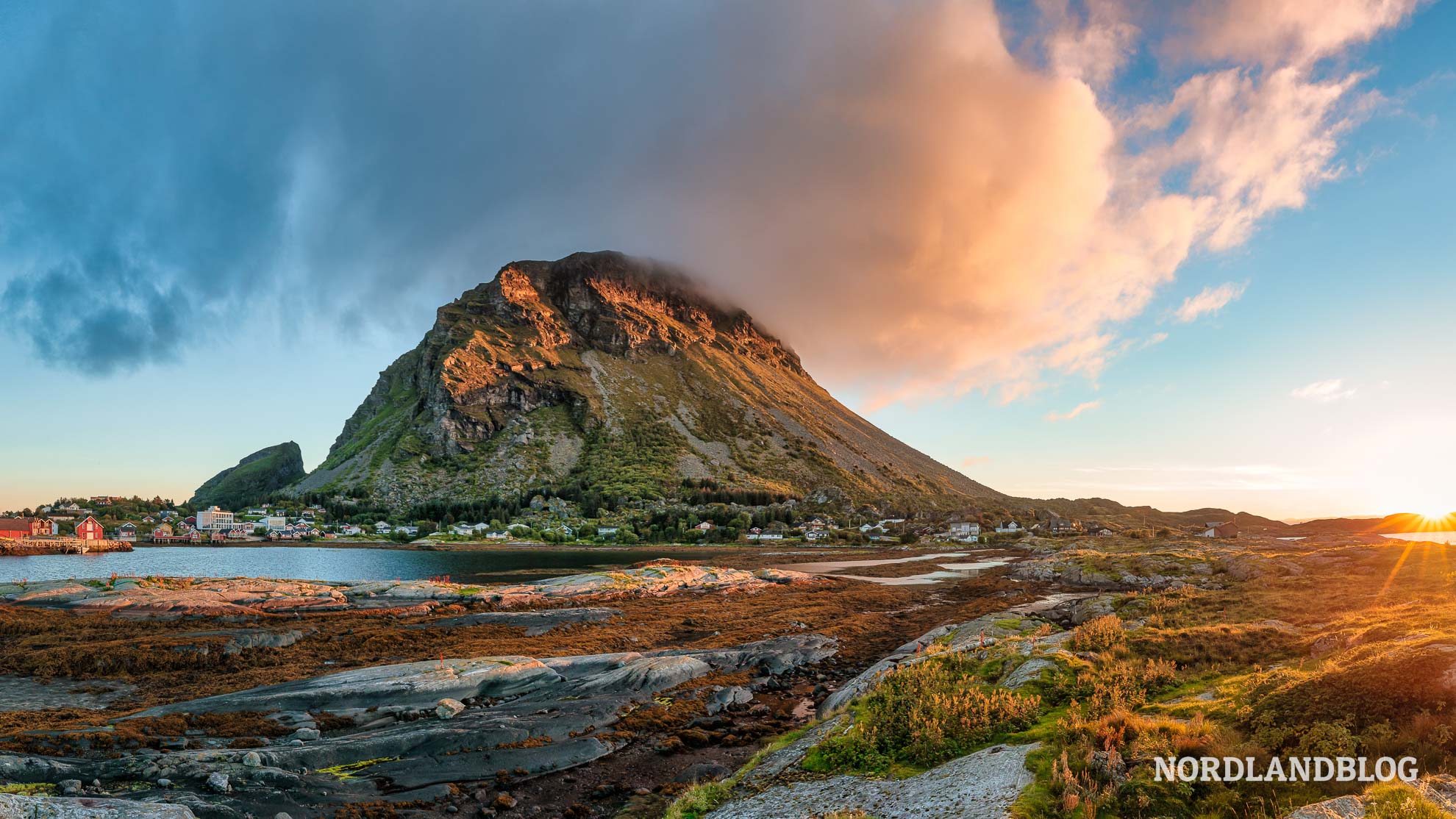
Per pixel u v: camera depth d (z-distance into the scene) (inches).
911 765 888.3
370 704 1521.9
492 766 1241.4
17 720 1392.7
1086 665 1143.6
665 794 1127.0
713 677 1878.7
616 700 1608.0
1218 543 5836.6
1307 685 721.6
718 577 4421.8
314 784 1122.0
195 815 960.3
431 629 2529.5
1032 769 740.0
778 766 1032.2
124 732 1282.0
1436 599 1371.8
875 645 2386.8
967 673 1258.6
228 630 2246.6
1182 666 1120.2
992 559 6752.0
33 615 2474.2
